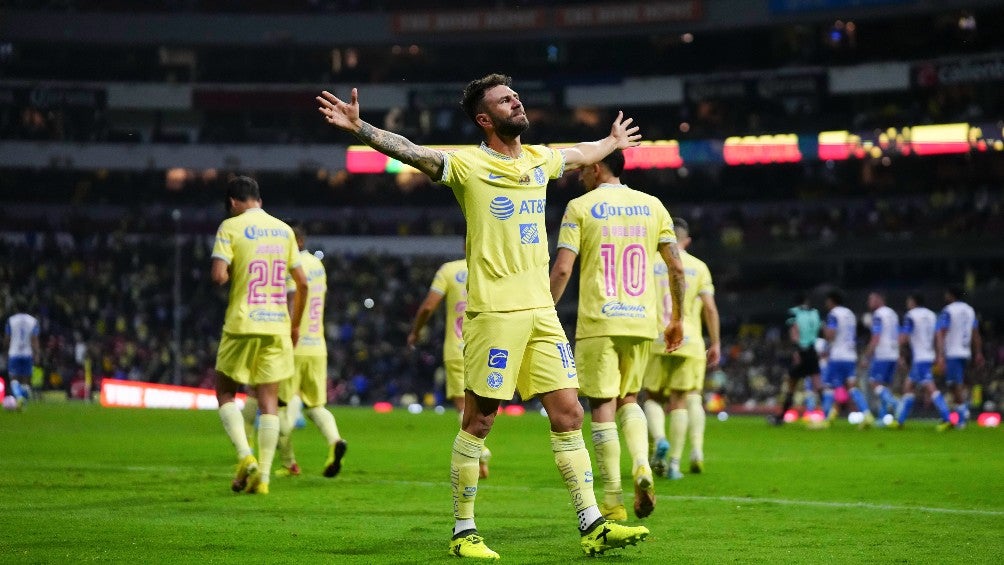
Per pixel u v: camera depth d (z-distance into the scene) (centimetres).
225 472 1759
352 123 905
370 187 8244
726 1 7488
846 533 1088
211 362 6488
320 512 1246
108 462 1945
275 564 890
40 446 2331
